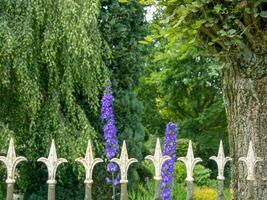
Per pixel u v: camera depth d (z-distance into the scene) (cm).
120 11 1000
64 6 804
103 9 1003
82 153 823
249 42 378
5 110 841
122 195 335
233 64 388
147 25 1033
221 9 357
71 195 960
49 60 802
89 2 826
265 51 378
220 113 1661
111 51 928
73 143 824
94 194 932
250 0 353
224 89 405
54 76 834
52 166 322
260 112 384
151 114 1873
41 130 841
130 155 1003
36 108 787
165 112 1866
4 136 774
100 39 872
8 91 828
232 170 399
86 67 835
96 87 864
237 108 393
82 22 808
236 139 395
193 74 1648
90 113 957
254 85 384
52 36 801
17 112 842
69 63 830
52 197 320
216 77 1639
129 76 1015
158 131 1867
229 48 369
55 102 834
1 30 770
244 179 386
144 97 1852
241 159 364
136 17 1020
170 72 1669
